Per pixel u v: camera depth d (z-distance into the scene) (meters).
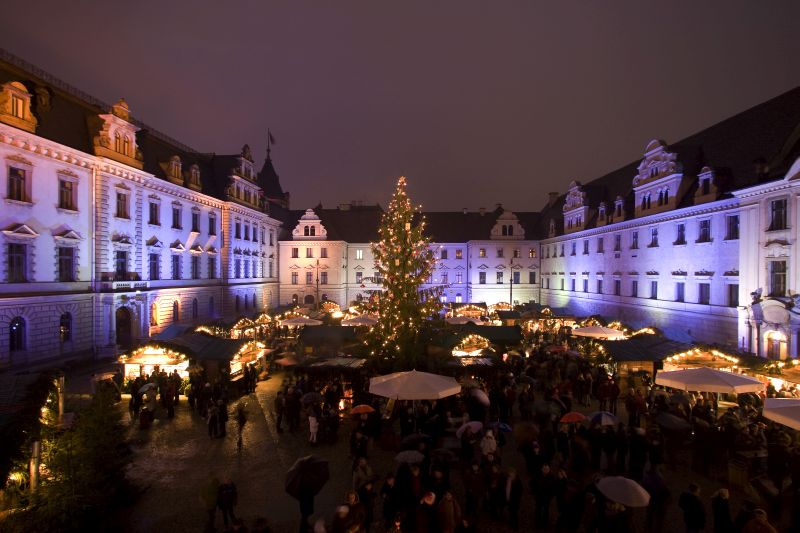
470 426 16.64
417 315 28.59
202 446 19.86
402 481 13.32
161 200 43.94
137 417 23.23
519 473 17.00
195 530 13.66
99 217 36.00
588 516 11.82
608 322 38.81
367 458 18.50
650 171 45.03
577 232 60.09
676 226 40.66
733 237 34.19
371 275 76.75
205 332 34.84
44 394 17.08
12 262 29.80
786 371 21.88
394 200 30.12
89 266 35.50
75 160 34.03
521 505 14.77
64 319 33.28
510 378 23.95
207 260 52.25
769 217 30.34
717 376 18.50
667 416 17.36
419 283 29.44
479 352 30.69
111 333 36.44
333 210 82.44
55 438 14.30
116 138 37.53
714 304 35.88
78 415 15.23
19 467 13.87
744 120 39.06
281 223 73.81
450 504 11.38
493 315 48.78
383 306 28.73
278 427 21.47
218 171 57.72
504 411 21.28
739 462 15.32
